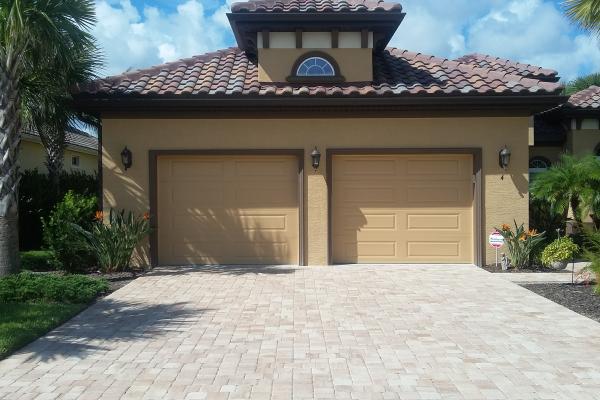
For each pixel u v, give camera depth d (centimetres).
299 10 1273
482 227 1231
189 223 1255
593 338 709
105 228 1161
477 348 670
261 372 590
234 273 1150
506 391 540
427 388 548
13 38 1024
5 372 593
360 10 1274
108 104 1184
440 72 1356
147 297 936
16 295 889
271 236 1255
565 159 1310
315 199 1234
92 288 944
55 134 1518
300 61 1318
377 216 1259
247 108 1208
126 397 527
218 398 525
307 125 1234
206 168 1255
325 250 1236
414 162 1259
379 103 1185
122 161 1224
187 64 1424
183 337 714
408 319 798
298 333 730
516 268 1191
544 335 722
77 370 598
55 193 1557
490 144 1234
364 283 1047
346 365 612
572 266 1183
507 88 1184
